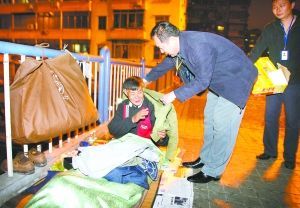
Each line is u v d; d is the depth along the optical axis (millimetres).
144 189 2383
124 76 5758
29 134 2174
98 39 32562
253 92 3078
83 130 3926
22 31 35594
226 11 44344
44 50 2629
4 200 2162
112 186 2160
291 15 3281
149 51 30875
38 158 2609
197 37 2453
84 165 2293
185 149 4074
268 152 3805
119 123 2895
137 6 29938
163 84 12570
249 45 47625
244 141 4691
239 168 3430
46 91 2287
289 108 3391
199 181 2900
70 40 33781
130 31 30688
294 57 3301
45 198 1996
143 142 2584
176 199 2434
